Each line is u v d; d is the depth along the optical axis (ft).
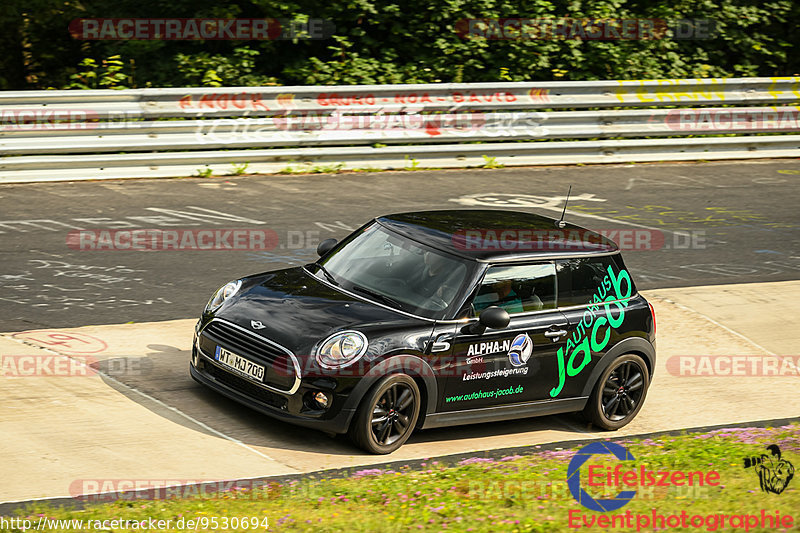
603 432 94.32
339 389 76.54
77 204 150.82
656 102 209.05
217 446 76.84
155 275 123.34
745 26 252.62
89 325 103.81
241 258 132.98
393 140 187.52
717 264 151.84
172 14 215.92
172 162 170.60
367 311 81.87
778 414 102.89
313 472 73.67
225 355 81.30
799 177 210.79
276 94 176.14
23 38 229.45
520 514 64.13
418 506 64.64
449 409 83.30
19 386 84.12
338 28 223.92
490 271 85.51
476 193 176.04
